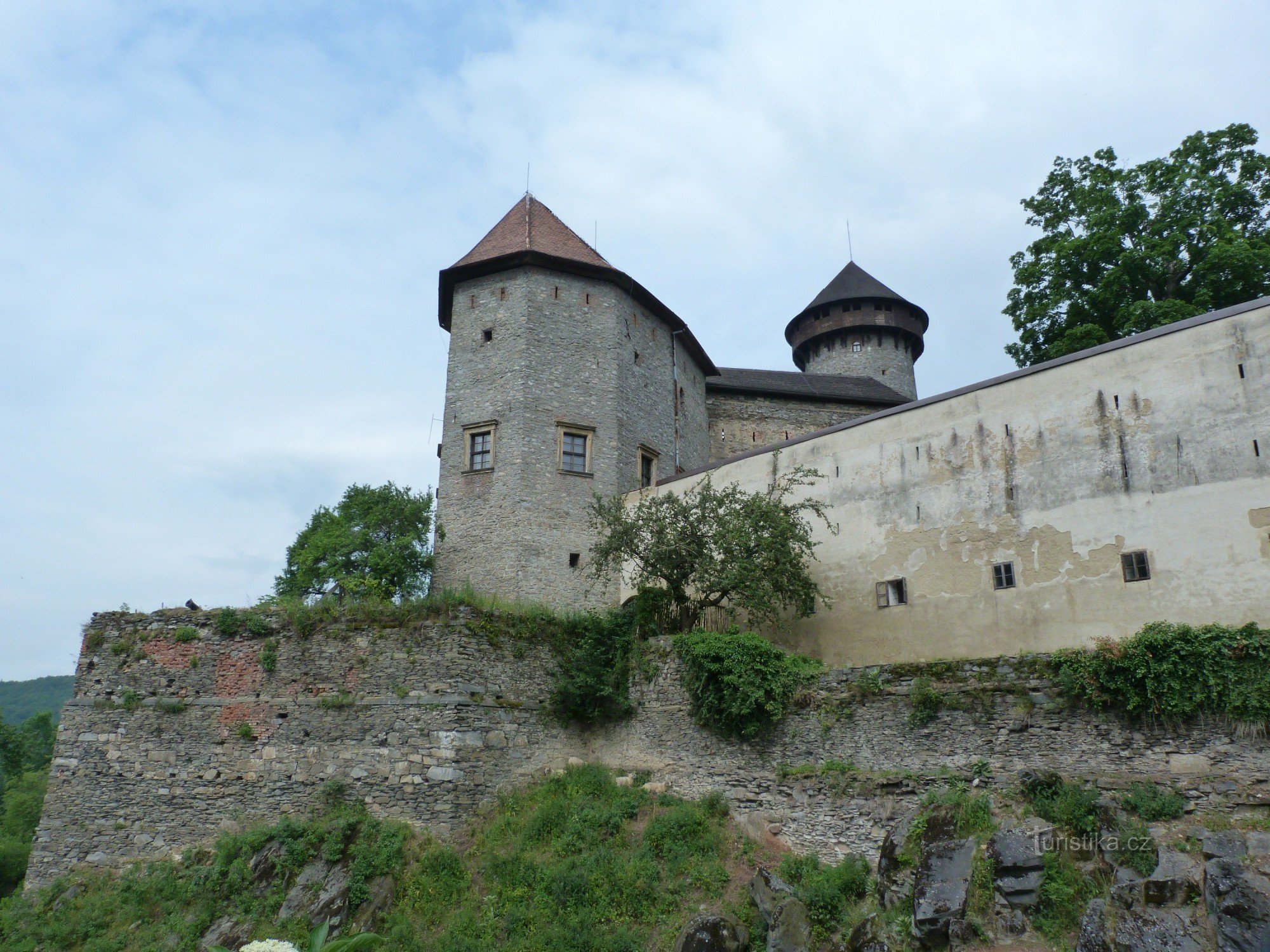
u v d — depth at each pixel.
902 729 19.47
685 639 23.67
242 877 21.84
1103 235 35.16
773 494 28.31
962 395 24.92
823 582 26.45
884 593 25.12
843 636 25.58
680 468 37.31
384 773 23.22
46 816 24.59
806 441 28.25
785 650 25.84
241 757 24.25
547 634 25.75
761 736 21.50
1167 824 15.36
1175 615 19.95
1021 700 18.17
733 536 24.42
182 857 23.34
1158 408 21.23
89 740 25.09
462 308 35.00
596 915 18.77
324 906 20.52
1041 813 16.44
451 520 32.16
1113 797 16.16
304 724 24.17
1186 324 21.25
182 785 24.28
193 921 21.28
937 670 19.53
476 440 33.12
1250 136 35.00
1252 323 20.19
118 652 25.77
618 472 33.09
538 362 33.19
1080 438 22.39
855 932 15.74
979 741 18.44
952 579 23.84
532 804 22.97
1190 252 34.78
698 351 40.41
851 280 54.84
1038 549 22.48
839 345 53.25
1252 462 19.56
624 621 26.30
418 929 19.84
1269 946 12.19
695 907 18.31
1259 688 15.74
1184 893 13.62
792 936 16.48
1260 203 34.66
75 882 23.61
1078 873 14.96
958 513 24.19
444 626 24.42
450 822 22.48
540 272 34.38
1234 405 20.09
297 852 21.88
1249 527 19.33
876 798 18.80
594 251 37.03
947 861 15.83
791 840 19.52
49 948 21.62
